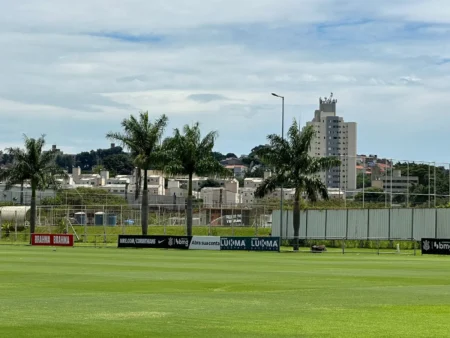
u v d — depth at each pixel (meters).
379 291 36.06
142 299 31.58
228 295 33.66
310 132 104.06
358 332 22.19
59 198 173.12
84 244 110.25
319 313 26.72
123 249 93.62
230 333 21.92
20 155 118.38
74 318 25.08
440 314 26.56
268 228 131.88
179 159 108.56
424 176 130.88
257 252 89.19
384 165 130.12
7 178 119.25
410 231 111.25
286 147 104.06
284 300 31.45
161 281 41.91
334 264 61.94
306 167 103.38
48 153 119.69
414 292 35.56
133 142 110.00
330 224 118.06
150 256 73.81
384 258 75.50
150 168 111.38
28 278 44.03
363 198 130.50
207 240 94.44
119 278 44.12
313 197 103.44
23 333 21.80
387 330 22.61
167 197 190.50
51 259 66.06
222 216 142.25
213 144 109.69
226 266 57.28
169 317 25.41
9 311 27.08
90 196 179.50
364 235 114.81
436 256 82.06
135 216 146.62
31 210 118.62
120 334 21.66
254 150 105.56
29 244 107.19
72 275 46.53
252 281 42.31
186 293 34.62
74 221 152.12
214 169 108.31
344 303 30.31
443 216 108.06
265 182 105.25
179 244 95.88
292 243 114.62
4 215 137.38
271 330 22.52
